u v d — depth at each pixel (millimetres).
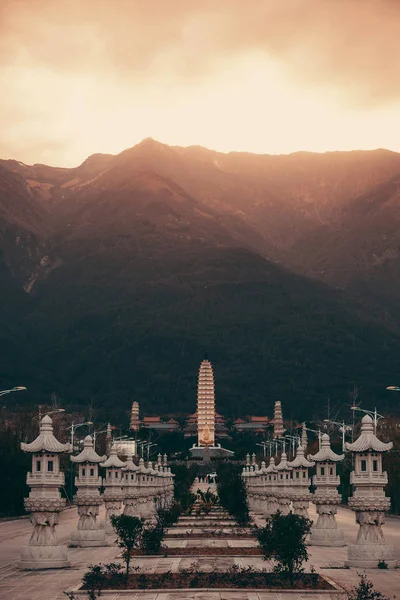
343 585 48438
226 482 144375
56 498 57906
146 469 105812
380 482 57031
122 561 62094
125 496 85750
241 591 46969
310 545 71438
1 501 132625
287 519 52188
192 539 82812
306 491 83000
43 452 58250
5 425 161750
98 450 185000
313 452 167125
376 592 44781
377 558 56219
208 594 46188
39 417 159375
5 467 131625
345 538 80000
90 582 49125
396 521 110938
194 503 153625
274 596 45375
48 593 46562
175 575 53250
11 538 86500
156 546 68750
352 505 57094
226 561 62531
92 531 73500
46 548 57438
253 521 106812
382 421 149500
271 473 111125
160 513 98875
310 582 49250
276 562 59750
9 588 48531
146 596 45875
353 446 57438
